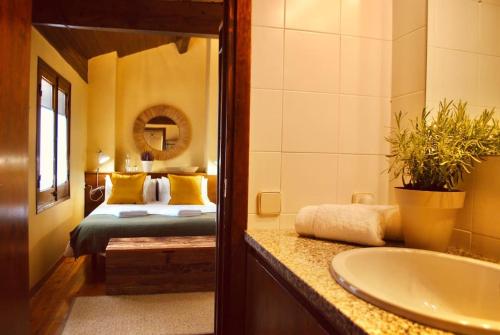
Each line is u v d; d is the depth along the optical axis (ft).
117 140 16.62
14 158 4.09
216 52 16.22
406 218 3.02
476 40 3.40
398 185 4.11
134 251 9.41
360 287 1.94
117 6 9.96
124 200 14.06
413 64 3.91
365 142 4.23
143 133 16.80
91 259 12.17
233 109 3.88
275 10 3.98
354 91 4.19
